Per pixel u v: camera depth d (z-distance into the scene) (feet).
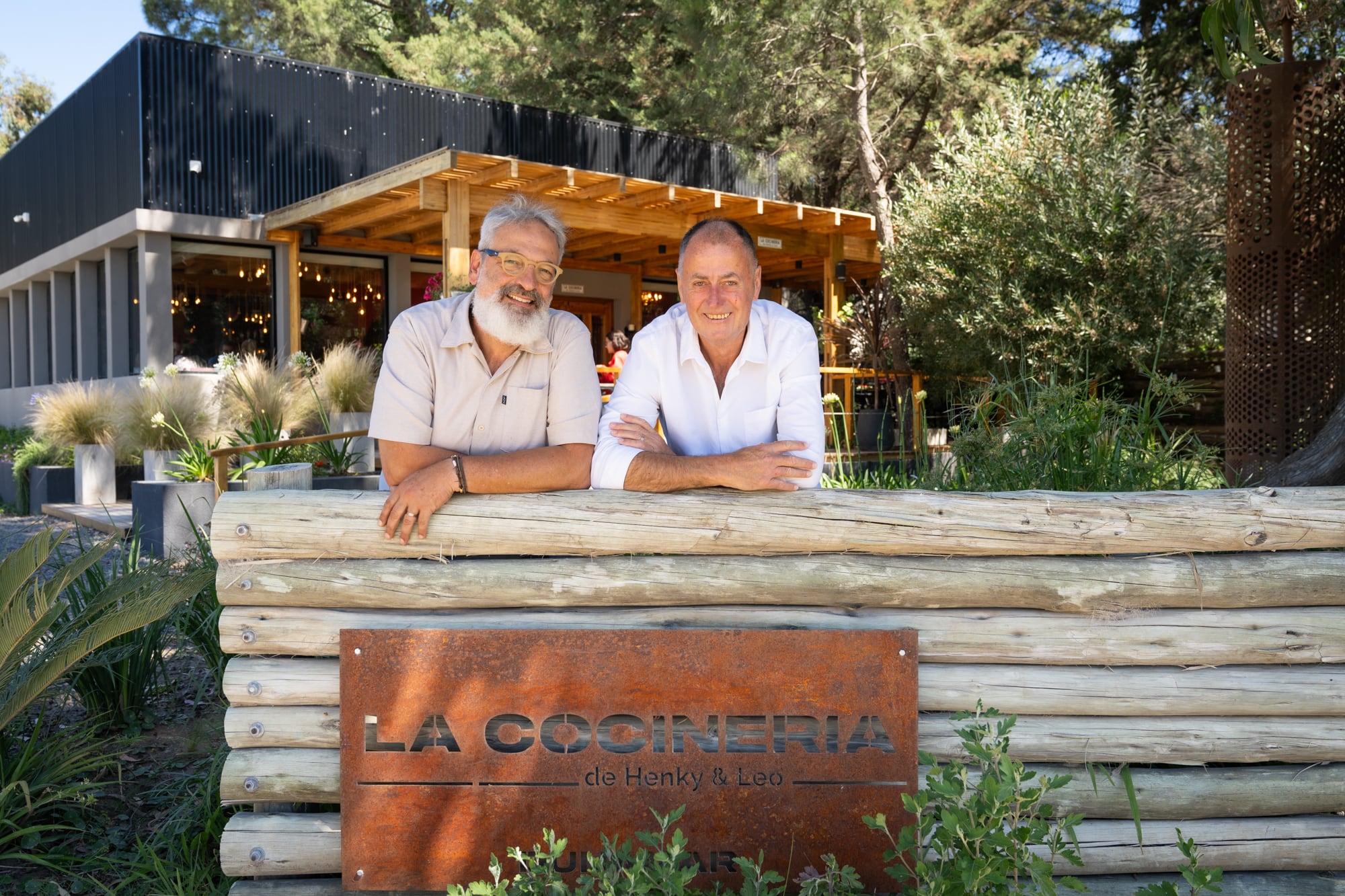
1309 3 17.79
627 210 37.37
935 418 36.19
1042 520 7.61
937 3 43.98
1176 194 34.06
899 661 7.39
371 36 60.23
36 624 9.07
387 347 8.64
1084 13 54.65
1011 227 33.17
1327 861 7.59
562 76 58.18
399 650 7.41
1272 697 7.57
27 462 34.65
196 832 9.16
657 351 8.61
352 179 43.62
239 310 41.83
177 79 39.27
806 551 7.71
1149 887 6.70
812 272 50.37
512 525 7.67
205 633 12.21
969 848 6.22
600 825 7.41
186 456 25.80
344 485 26.32
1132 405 13.32
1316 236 16.55
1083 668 7.68
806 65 43.09
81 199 45.52
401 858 7.41
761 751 7.41
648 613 7.71
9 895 8.30
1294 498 7.61
